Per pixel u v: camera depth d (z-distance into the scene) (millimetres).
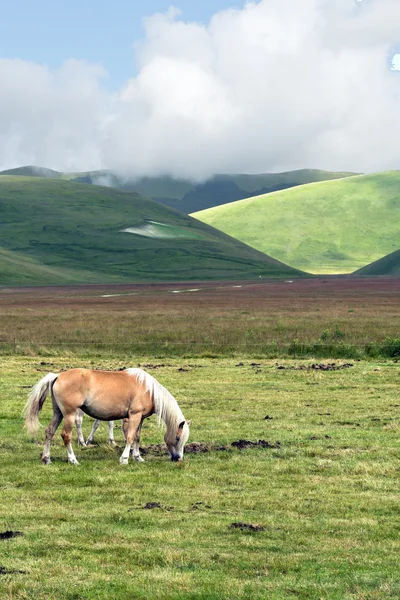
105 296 108938
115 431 18156
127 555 8977
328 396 22906
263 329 44219
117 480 12820
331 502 11484
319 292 117812
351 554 9102
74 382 14195
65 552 9055
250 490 12242
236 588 7871
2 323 50062
